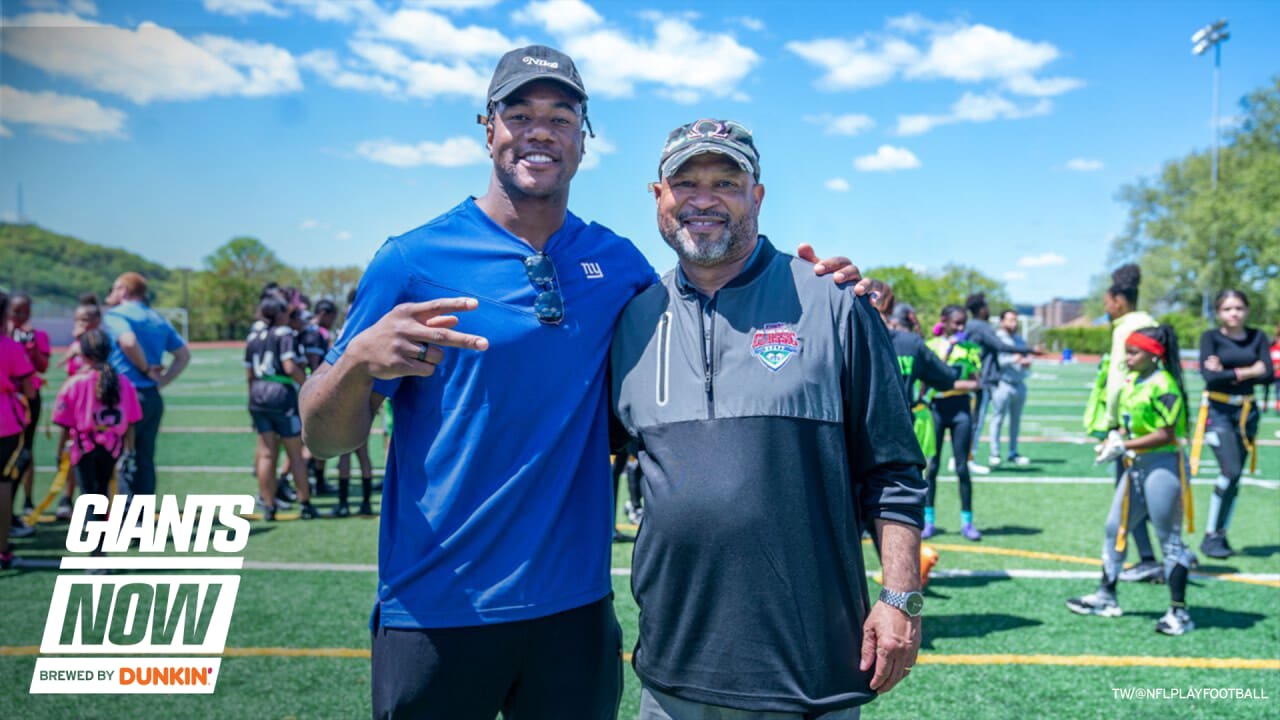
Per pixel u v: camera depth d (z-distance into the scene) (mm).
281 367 7270
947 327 7074
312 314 8805
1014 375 10484
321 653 4297
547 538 2080
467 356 2055
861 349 2074
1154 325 4711
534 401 2088
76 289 92562
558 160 2164
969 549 6492
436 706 2066
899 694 3824
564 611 2115
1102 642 4465
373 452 11930
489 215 2236
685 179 2068
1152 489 4633
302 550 6355
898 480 2068
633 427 2178
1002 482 9406
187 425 14188
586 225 2410
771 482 1980
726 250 2064
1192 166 49906
